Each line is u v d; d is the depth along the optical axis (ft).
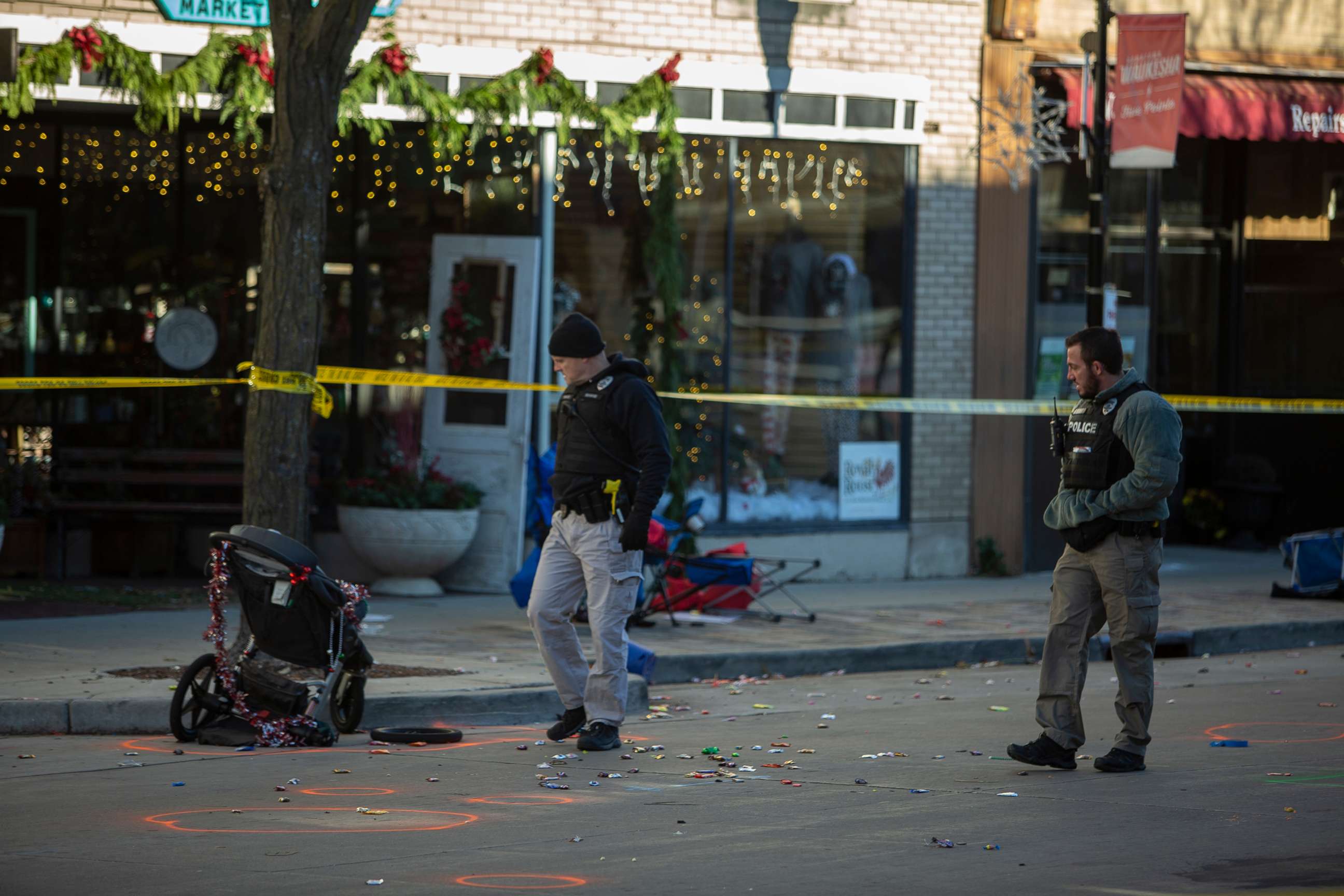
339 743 73.61
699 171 128.06
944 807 58.54
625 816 57.21
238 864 49.85
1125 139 113.91
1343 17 149.07
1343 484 164.25
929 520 136.05
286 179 81.46
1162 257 160.45
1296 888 46.80
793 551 130.62
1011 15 134.31
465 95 116.78
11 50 107.14
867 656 100.27
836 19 130.52
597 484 70.28
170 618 103.24
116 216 123.34
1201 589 131.75
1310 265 161.79
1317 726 77.92
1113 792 61.16
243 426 123.75
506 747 72.43
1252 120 139.33
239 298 123.85
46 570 119.55
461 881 47.70
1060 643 66.23
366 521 116.67
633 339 125.39
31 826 55.52
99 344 123.65
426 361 121.90
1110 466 64.95
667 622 109.50
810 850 51.67
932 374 135.44
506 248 120.37
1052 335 140.15
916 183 134.21
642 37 124.47
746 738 75.20
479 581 120.37
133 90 109.81
